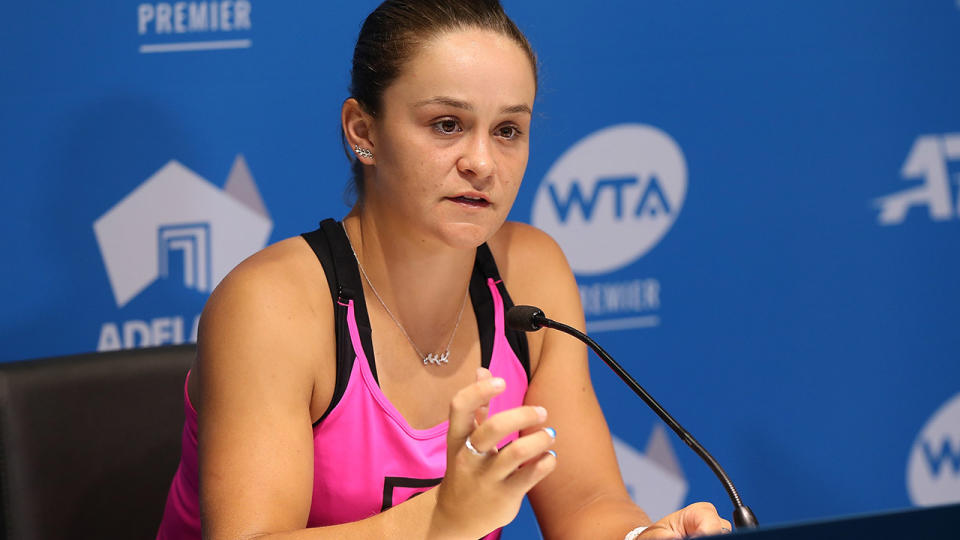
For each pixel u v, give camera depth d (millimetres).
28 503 5547
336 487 4926
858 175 9320
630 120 8633
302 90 7859
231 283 4738
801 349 9430
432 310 5090
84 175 7449
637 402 9055
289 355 4617
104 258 7586
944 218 9648
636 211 8781
